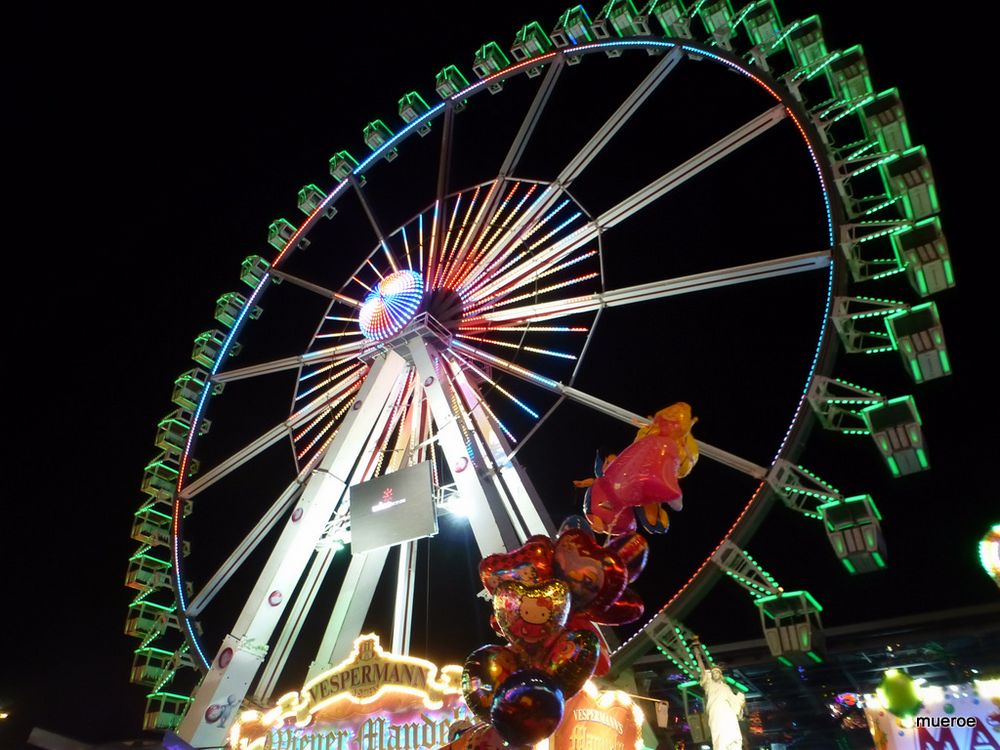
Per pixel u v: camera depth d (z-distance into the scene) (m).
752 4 19.19
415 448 20.23
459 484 17.52
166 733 9.78
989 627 18.66
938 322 14.07
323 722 13.60
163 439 22.77
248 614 17.91
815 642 12.62
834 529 13.21
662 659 20.62
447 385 19.92
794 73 17.92
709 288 18.14
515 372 19.59
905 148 16.66
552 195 21.62
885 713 9.54
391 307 21.67
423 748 12.79
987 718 9.05
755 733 21.33
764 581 13.34
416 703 13.19
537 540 9.53
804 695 20.84
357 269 24.12
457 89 24.41
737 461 14.71
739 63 19.05
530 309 20.48
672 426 10.45
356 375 22.16
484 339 20.62
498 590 9.06
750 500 14.21
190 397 23.48
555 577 9.19
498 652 8.84
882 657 19.91
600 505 10.18
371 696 13.48
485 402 19.31
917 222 14.98
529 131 22.81
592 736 11.41
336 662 17.25
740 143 18.58
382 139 25.41
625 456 10.25
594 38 21.92
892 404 13.71
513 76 23.53
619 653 13.59
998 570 10.55
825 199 16.38
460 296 21.70
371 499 17.80
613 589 9.12
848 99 17.30
